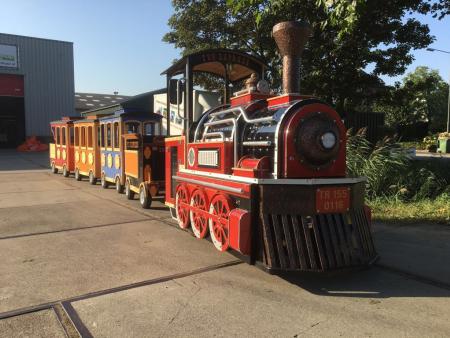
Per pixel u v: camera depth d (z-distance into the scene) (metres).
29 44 29.05
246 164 4.56
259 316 3.52
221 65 6.50
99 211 8.10
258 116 4.83
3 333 3.22
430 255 5.15
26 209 8.30
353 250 4.23
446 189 8.31
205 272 4.58
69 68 30.70
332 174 4.51
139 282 4.27
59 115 30.56
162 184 8.41
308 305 3.74
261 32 11.12
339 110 10.94
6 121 31.56
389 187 8.34
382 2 9.05
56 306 3.71
